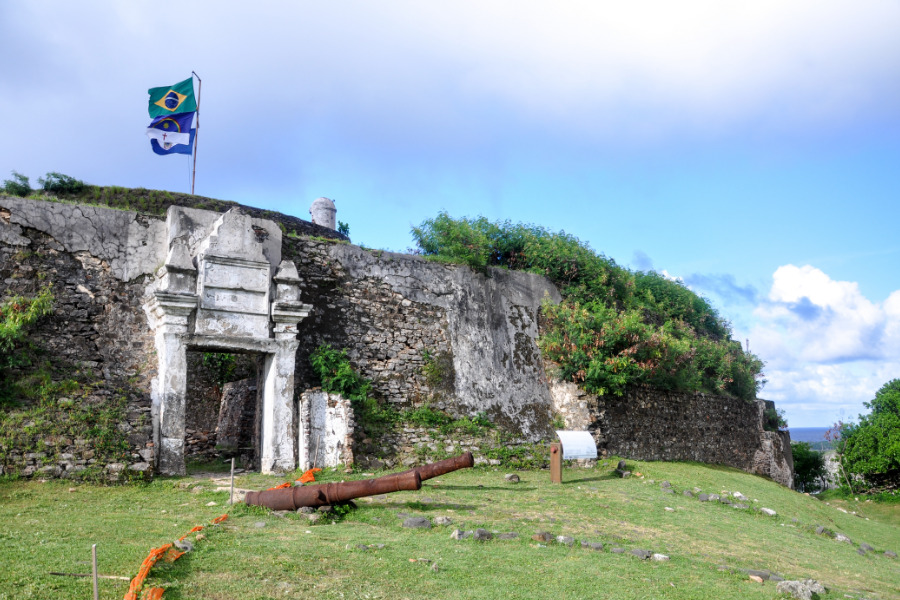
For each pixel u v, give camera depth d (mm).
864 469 21562
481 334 15922
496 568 6902
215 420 15977
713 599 6656
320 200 21141
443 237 17062
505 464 14312
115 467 10055
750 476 18719
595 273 18594
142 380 11562
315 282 13930
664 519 10383
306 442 12141
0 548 6301
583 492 11898
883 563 10273
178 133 14773
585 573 7012
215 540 7035
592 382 15812
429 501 10008
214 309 12000
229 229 12422
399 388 14312
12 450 9539
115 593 5289
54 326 11219
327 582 6023
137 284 12117
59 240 11664
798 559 9188
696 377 20031
